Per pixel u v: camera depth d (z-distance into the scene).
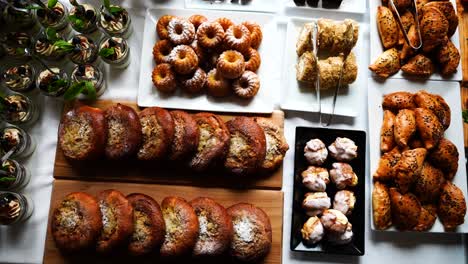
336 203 1.02
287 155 1.08
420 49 1.09
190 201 1.03
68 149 1.02
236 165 1.01
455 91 1.09
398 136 1.03
